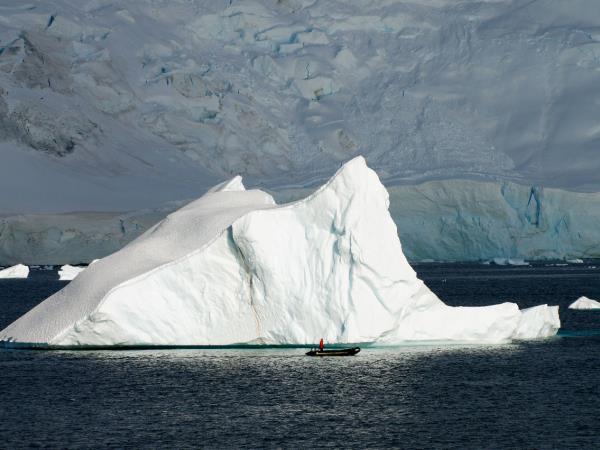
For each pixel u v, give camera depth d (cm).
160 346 17050
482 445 11225
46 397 13525
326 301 16612
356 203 16475
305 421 12288
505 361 16462
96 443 11262
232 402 13250
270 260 16550
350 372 15300
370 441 11388
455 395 13788
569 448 11088
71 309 16875
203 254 16750
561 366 16050
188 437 11519
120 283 16600
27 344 16988
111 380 14550
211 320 16862
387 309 16675
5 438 11462
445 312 17562
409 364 16050
